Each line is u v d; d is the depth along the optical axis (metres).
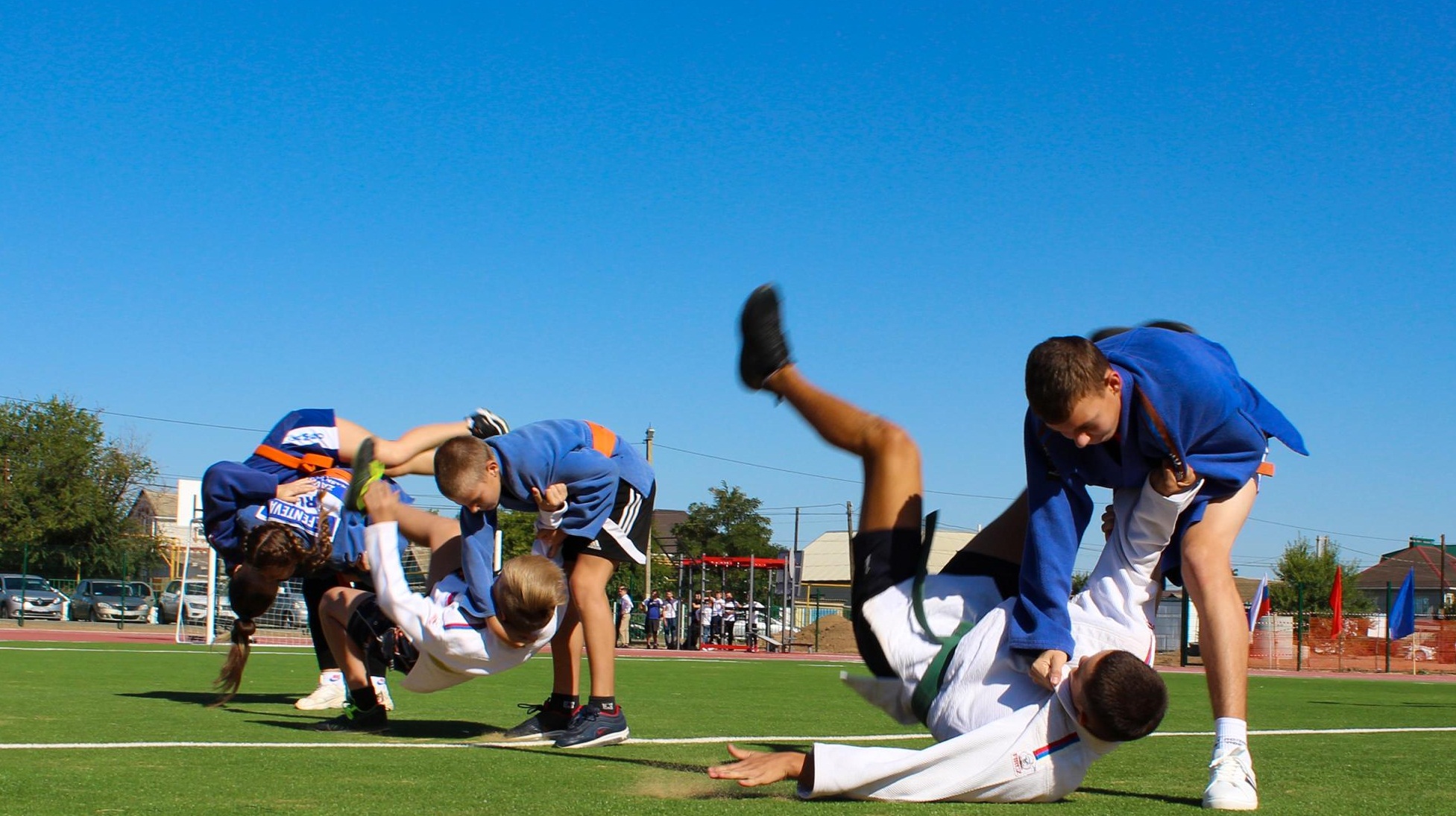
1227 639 3.39
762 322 3.81
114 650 13.54
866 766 3.07
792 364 3.87
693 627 30.94
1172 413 3.36
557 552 4.84
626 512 4.96
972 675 3.29
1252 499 3.59
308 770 3.56
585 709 4.75
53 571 45.06
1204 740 5.66
